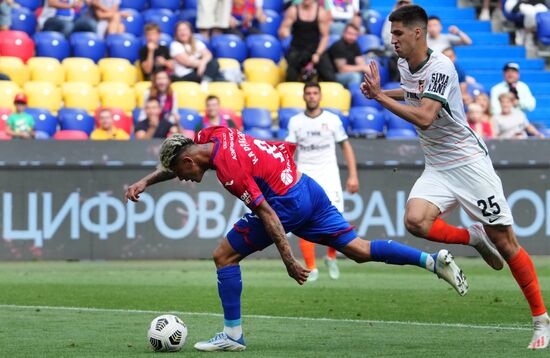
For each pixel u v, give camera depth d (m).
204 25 46.69
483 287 27.89
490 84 47.94
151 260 37.44
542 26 48.84
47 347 16.97
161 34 46.72
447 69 16.92
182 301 24.62
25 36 45.16
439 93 16.83
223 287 16.47
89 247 36.59
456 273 16.64
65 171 36.50
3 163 36.25
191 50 44.06
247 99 43.53
